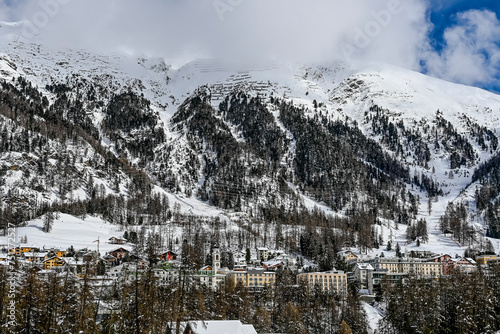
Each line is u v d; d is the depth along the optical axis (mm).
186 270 119438
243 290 192375
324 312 184000
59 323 100312
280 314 178250
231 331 119750
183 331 112438
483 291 158875
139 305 100875
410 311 160875
